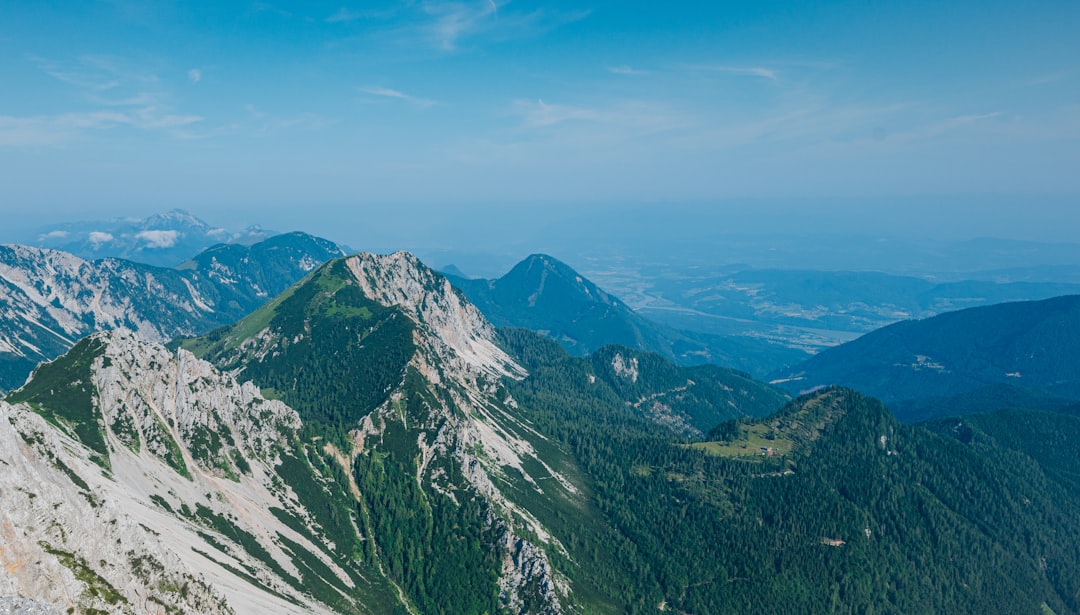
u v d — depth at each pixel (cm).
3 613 8906
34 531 12262
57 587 11450
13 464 13138
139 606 13025
